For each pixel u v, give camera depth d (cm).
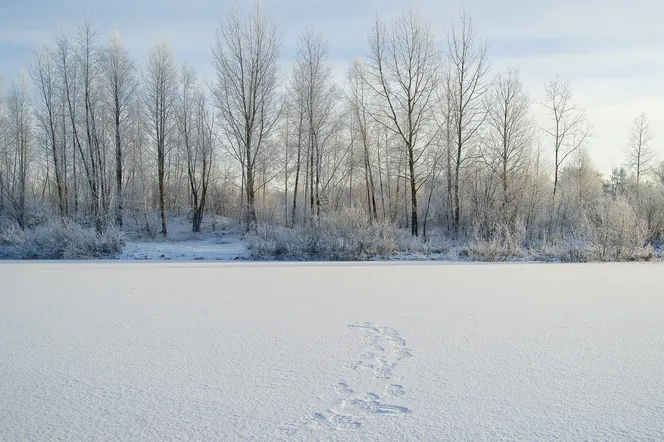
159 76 2798
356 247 1841
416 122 2556
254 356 431
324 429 284
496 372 387
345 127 2947
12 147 3306
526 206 2630
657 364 408
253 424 291
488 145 2666
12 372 389
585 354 436
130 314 616
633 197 2456
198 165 3534
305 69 2753
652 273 1137
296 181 2822
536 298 741
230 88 2681
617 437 274
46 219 2688
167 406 320
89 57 2625
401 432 280
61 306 673
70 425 291
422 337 497
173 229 3089
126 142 2969
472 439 271
